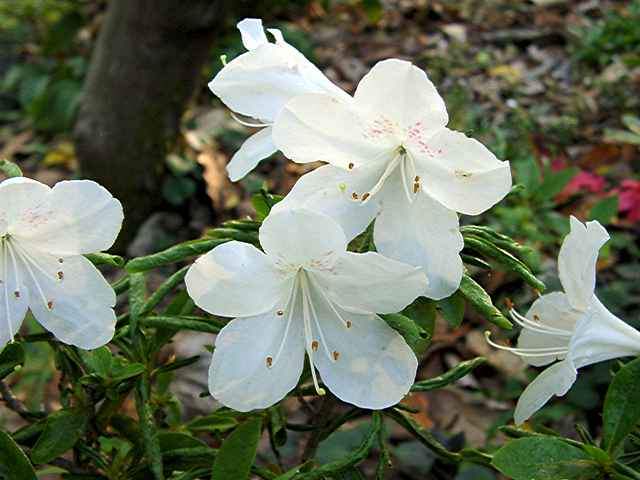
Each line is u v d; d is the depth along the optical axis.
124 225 0.74
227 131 0.84
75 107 0.89
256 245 0.25
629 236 0.63
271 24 1.03
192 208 0.77
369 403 0.23
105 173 0.72
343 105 0.22
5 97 0.98
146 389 0.27
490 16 1.12
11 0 1.08
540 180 0.68
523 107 0.88
